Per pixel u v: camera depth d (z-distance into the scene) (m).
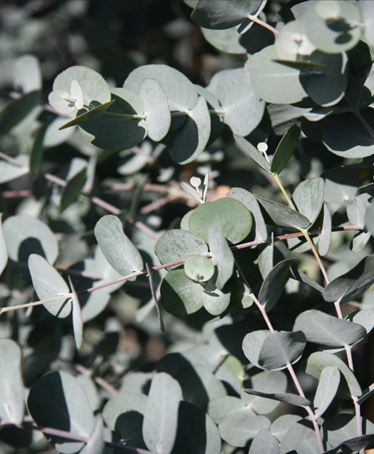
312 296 0.72
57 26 1.37
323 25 0.57
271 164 0.61
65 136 0.81
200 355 0.71
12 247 0.72
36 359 0.75
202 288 0.61
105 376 0.81
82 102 0.61
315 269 0.79
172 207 0.86
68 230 0.86
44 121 0.84
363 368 0.72
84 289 0.71
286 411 0.79
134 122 0.64
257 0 0.62
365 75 0.61
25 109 0.78
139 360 0.82
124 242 0.62
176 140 0.66
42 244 0.71
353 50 0.61
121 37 1.24
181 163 0.66
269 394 0.59
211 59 1.12
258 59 0.60
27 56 0.83
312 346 0.71
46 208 0.85
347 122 0.63
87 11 1.31
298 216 0.60
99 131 0.63
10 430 0.67
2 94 0.84
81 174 0.75
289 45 0.58
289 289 0.71
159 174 0.84
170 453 0.61
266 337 0.59
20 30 1.42
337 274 0.73
